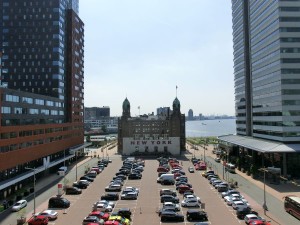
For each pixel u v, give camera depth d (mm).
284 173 104312
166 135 183875
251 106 144000
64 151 141875
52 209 72188
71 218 65500
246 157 133875
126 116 188250
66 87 160000
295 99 109375
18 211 68812
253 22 139750
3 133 85750
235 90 169875
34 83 150250
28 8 153000
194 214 63500
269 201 78062
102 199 80000
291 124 108875
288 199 68562
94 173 111938
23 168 100312
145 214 67812
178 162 145250
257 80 135000
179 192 88062
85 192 89125
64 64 158750
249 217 60969
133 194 80562
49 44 151125
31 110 109000
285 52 110188
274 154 112500
